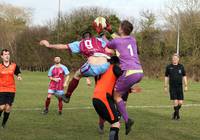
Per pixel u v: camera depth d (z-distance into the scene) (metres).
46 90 29.94
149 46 56.34
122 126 12.96
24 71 75.88
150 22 61.09
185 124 13.84
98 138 10.92
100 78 8.31
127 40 8.70
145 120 14.67
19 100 21.95
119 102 8.60
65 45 8.96
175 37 55.34
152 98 24.80
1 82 12.22
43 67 76.25
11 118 14.55
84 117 15.14
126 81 8.48
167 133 11.92
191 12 55.56
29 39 78.00
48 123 13.46
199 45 52.78
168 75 15.48
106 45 8.82
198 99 24.91
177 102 15.18
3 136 10.96
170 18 57.75
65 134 11.45
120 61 8.61
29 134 11.34
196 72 49.53
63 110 17.45
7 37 85.81
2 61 12.34
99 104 8.02
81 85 37.25
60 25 69.69
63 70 15.89
